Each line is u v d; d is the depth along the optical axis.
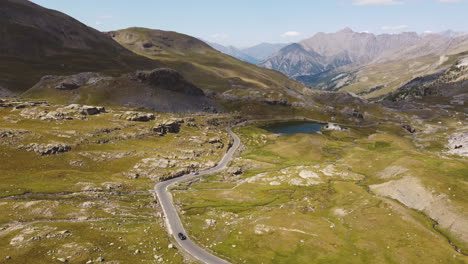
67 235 72.50
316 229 91.88
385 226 93.50
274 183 148.00
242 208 115.56
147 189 130.50
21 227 75.06
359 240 85.69
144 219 96.81
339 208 111.69
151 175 147.38
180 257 70.75
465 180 125.50
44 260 59.69
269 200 125.81
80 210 93.50
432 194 111.94
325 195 128.12
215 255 75.00
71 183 117.88
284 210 109.81
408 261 73.81
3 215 82.62
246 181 154.62
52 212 88.25
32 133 154.12
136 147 180.50
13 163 125.38
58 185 113.81
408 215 100.25
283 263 72.75
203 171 167.25
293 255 76.31
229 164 184.88
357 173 164.38
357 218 101.19
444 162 157.25
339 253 77.75
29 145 141.12
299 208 114.69
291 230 90.00
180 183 143.75
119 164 152.88
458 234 90.19
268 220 97.81
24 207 88.69
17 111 194.62
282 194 133.12
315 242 82.94
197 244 80.94
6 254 60.09
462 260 73.50
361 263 73.44
